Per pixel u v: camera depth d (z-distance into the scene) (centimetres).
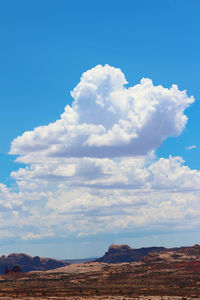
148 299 15012
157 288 19825
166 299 15050
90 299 15112
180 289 19125
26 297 16012
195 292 17725
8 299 15238
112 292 18050
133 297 15762
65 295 16788
